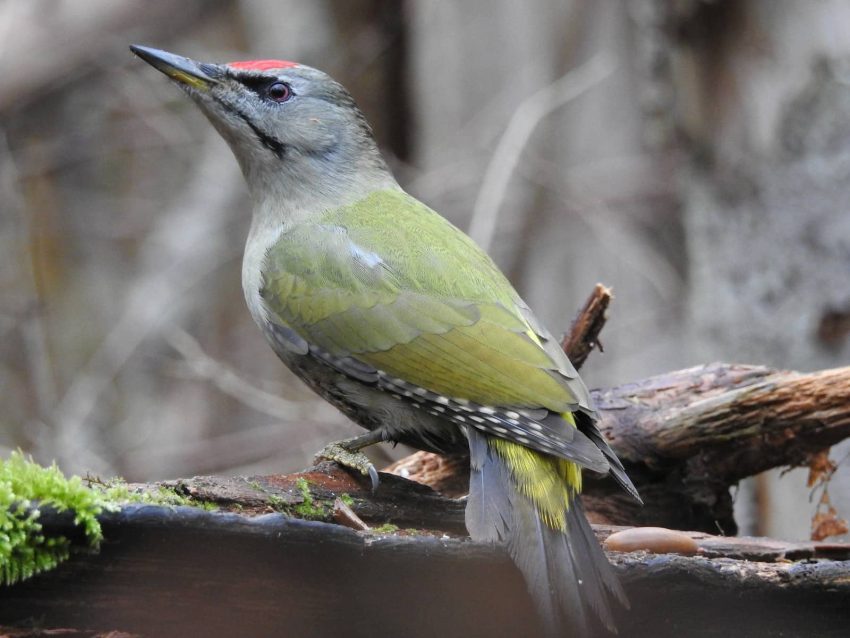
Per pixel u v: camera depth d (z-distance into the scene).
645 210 17.48
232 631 6.46
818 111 12.09
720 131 12.95
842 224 11.92
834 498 11.72
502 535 6.85
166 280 17.55
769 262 12.45
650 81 13.98
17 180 18.17
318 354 8.71
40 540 6.05
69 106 18.81
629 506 9.47
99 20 17.50
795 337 12.23
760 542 7.93
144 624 6.35
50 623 6.23
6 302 17.45
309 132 9.69
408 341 8.39
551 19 18.38
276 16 17.88
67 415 16.00
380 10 17.55
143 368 17.33
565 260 18.31
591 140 18.16
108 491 6.83
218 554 6.23
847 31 11.92
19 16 17.34
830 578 6.79
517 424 7.61
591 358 18.11
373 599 6.54
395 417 8.60
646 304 18.23
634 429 9.34
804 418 9.00
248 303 9.30
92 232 18.91
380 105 17.70
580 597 6.64
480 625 6.74
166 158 19.28
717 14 12.78
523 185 17.47
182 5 17.86
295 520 6.27
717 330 13.07
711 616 6.86
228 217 18.00
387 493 8.01
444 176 16.59
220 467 15.85
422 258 8.69
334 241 8.97
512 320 8.30
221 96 9.74
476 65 18.61
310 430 15.79
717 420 9.12
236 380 14.70
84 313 18.56
